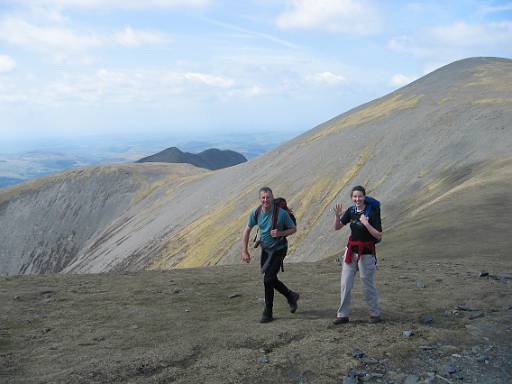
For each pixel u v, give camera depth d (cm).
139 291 1133
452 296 966
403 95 11750
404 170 6900
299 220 7294
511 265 1408
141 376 597
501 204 2569
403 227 2652
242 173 11306
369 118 10525
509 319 793
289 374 603
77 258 12900
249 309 927
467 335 727
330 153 9112
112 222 15150
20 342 737
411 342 698
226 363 629
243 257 830
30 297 1066
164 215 11544
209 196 10969
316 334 737
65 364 635
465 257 1638
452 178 5528
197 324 814
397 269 1405
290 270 1530
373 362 631
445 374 603
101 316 892
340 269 1497
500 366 621
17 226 16162
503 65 12262
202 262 7462
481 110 7781
